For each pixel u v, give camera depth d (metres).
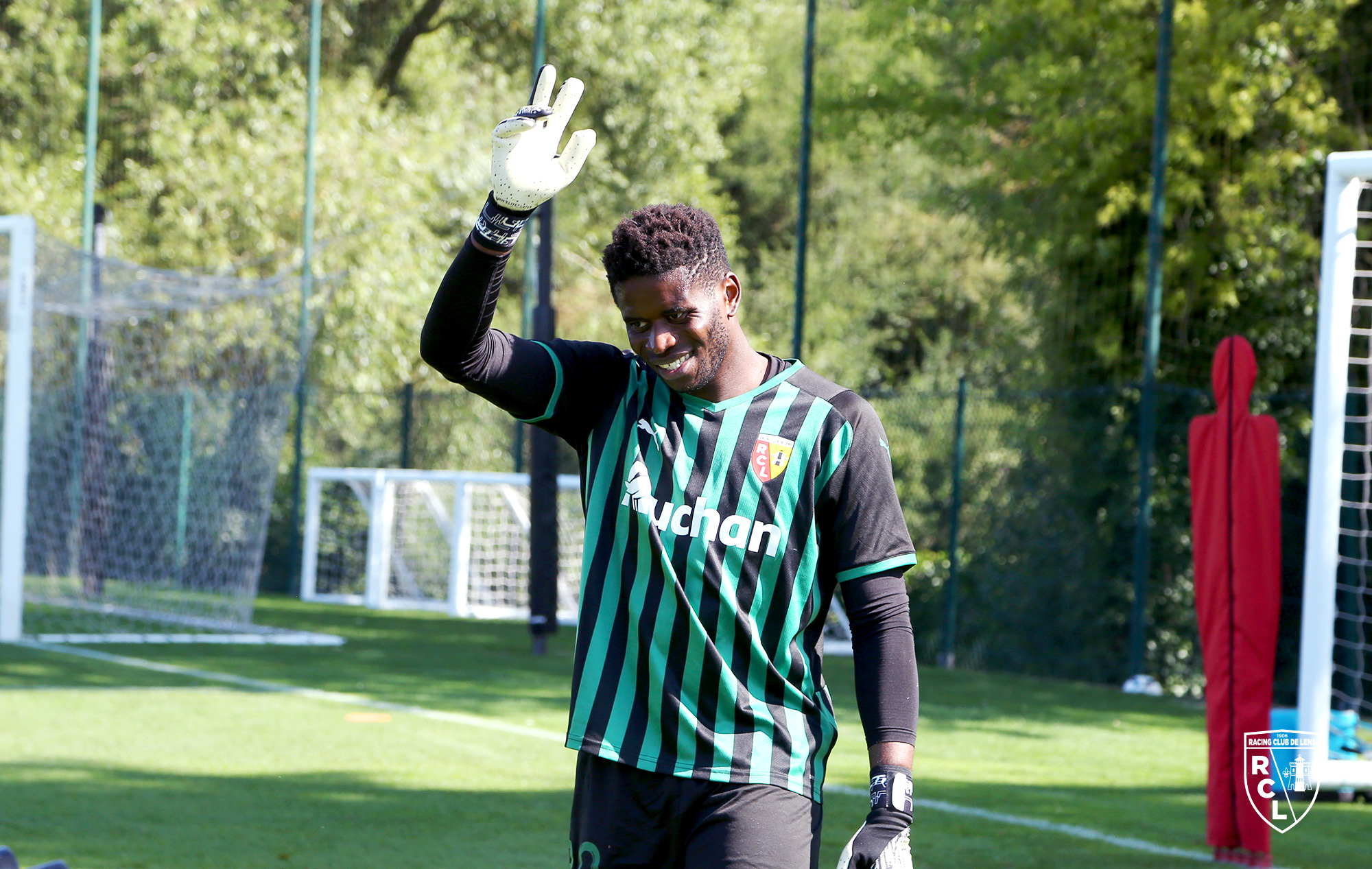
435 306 2.46
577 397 2.66
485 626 16.00
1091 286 14.83
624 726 2.51
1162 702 11.41
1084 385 14.76
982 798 7.07
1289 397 11.76
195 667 11.49
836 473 2.53
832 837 6.13
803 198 14.23
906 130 19.12
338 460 21.05
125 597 15.95
